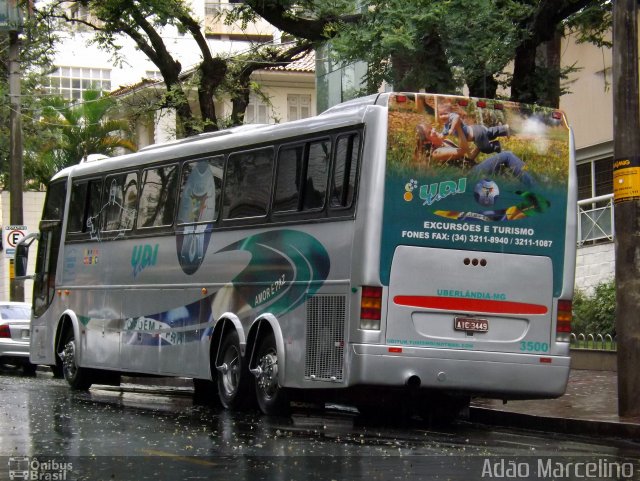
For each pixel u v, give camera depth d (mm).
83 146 46375
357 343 12969
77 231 20266
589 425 13180
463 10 16391
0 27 27172
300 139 14469
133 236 18328
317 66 33406
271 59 26500
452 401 14875
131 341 18172
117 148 48344
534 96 18141
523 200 13578
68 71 62906
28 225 43750
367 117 13242
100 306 19234
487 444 12062
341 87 31625
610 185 28016
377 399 14633
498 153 13508
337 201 13586
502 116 13578
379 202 13023
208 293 16156
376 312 12953
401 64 17547
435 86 17062
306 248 14055
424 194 13172
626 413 13578
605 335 21844
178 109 25078
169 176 17469
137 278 18094
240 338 15242
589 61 28578
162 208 17578
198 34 24516
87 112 46156
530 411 14523
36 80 45812
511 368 13414
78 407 15852
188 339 16625
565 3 17109
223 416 14805
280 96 49906
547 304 13656
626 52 13680
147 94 32375
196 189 16719
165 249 17375
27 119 44750
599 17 18938
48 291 21203
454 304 13227
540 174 13680
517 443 12234
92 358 19406
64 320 20578
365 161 13164
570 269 13789
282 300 14453
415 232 13117
